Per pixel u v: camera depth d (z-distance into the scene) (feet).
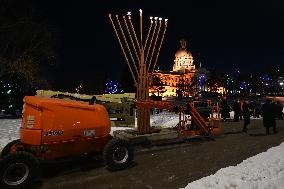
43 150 22.29
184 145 35.88
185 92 249.96
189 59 434.30
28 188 20.43
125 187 21.22
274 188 20.47
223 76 335.06
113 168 24.44
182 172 24.58
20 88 90.17
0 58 81.56
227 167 25.12
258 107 80.38
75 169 25.44
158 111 93.30
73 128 23.58
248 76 383.45
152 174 24.11
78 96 59.26
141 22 34.88
